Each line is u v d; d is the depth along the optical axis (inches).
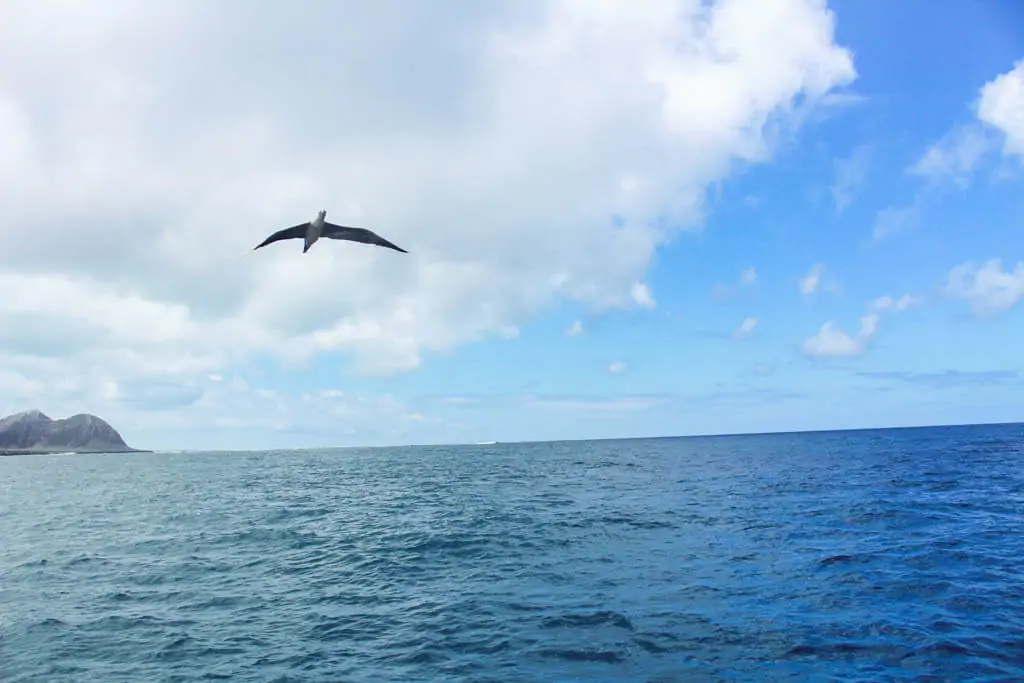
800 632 446.6
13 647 482.3
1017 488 1195.9
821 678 372.2
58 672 429.4
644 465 2427.4
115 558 828.0
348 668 418.3
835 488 1291.8
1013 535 748.0
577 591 576.1
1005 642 413.1
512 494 1460.4
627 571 642.2
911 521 858.8
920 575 577.9
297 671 417.4
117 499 1662.2
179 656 454.0
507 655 427.2
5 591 658.8
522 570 668.1
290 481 2190.0
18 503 1630.2
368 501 1440.7
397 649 449.7
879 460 2096.5
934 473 1542.8
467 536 879.1
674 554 710.5
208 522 1154.7
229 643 479.2
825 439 5201.8
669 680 378.0
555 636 459.5
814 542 740.7
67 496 1803.6
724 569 633.0
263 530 1033.5
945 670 374.3
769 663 397.1
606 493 1409.9
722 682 373.1
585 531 882.8
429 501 1385.3
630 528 892.0
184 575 716.7
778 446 3949.3
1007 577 563.5
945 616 465.7
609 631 464.8
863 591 536.4
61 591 655.1
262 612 559.5
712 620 480.1
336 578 676.7
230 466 3597.4
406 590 612.7
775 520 907.4
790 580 581.3
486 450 5324.8
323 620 528.4
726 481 1572.3
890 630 442.3
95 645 482.9
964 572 584.1
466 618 510.0
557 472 2176.4
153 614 563.2
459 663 417.1
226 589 647.1
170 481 2357.3
